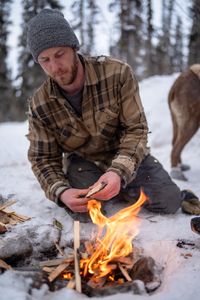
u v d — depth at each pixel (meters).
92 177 2.85
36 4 12.08
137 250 2.22
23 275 1.84
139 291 1.80
